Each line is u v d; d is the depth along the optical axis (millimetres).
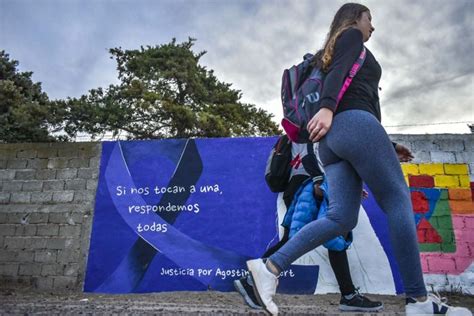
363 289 4480
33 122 14414
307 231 1764
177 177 5121
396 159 1739
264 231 4820
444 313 1664
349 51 1791
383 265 4539
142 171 5184
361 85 1823
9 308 2664
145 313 2463
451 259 4562
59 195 5195
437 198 4789
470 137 5039
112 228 4961
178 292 4602
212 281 4672
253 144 5188
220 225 4883
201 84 18250
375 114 1858
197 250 4801
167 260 4773
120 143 5340
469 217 4707
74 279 4789
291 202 3822
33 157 5406
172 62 17641
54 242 4977
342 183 1813
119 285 4695
